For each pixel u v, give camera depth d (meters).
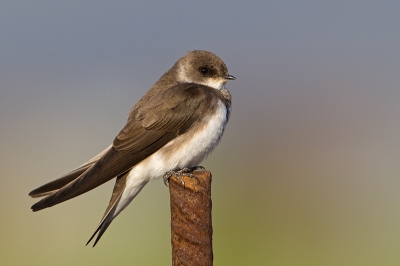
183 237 7.40
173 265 7.47
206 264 7.38
